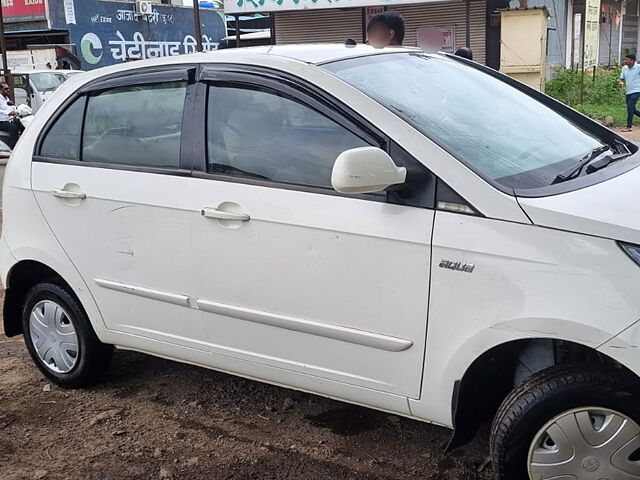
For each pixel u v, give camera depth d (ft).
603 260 8.48
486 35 51.19
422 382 9.87
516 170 9.93
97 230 12.71
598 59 80.12
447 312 9.39
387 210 9.74
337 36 54.85
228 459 11.72
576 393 8.78
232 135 11.32
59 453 12.21
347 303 10.18
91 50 88.28
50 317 14.10
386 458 11.47
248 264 11.00
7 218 14.11
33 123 13.93
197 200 11.41
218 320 11.62
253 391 13.93
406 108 10.52
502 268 8.93
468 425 9.93
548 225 8.78
